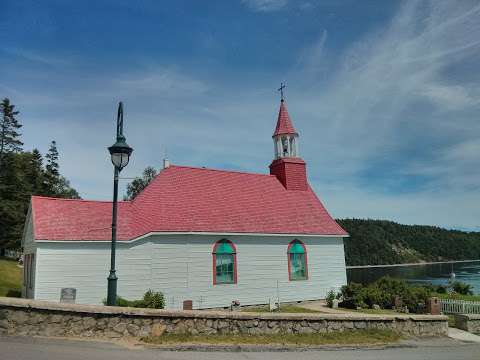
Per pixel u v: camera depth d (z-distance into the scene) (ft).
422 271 396.78
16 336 34.86
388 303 83.46
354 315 49.83
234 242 84.28
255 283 85.20
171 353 34.24
